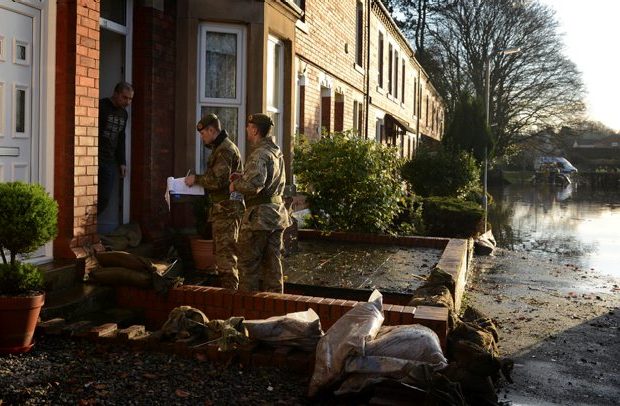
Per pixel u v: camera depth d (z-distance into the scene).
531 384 6.28
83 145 6.75
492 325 7.45
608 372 6.77
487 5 49.78
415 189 22.42
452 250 10.58
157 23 8.20
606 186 59.56
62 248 6.64
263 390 4.77
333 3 16.38
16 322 5.02
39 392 4.38
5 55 6.05
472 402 4.60
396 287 7.67
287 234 10.06
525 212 32.50
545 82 49.94
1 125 6.04
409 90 34.28
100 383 4.63
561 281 12.89
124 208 8.05
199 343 5.48
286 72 10.68
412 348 4.71
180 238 8.57
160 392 4.57
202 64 8.91
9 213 4.96
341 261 9.69
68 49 6.57
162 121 8.44
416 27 54.22
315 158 12.02
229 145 6.82
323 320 6.09
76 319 6.08
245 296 6.33
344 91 18.23
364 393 4.63
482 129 27.58
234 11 8.85
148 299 6.61
